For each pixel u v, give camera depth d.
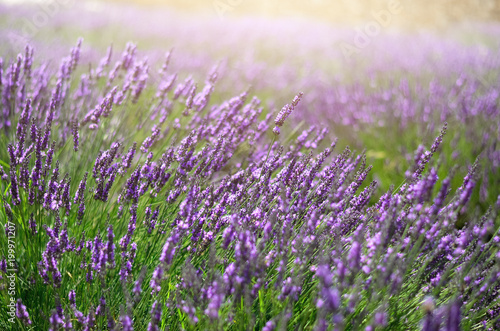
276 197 1.46
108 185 1.47
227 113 1.64
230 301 1.37
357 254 1.32
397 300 1.37
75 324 1.40
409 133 2.21
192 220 1.43
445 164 1.88
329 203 1.41
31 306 1.44
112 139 1.65
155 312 1.35
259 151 1.66
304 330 1.37
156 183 1.50
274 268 1.42
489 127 2.04
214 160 1.53
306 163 1.47
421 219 1.35
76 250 1.44
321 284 1.30
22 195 1.49
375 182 1.46
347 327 1.36
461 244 1.36
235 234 1.41
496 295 1.41
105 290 1.38
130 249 1.44
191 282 1.35
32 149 1.49
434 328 1.25
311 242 1.37
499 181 1.83
